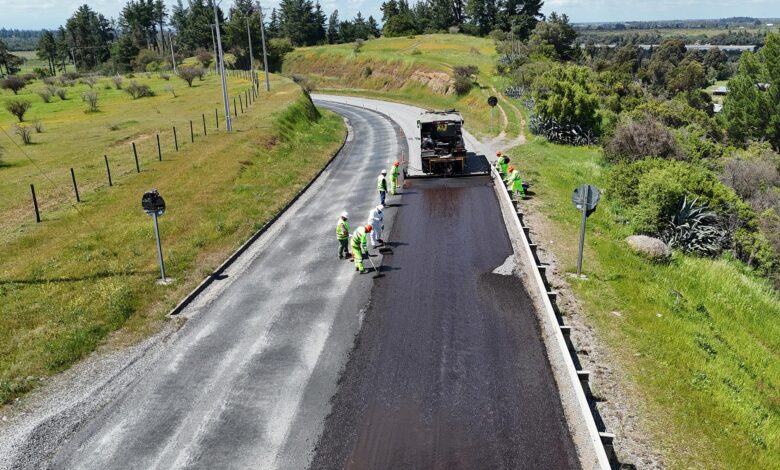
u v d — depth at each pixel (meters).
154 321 14.66
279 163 32.09
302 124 44.50
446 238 19.73
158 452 9.95
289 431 10.38
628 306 14.73
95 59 163.25
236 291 16.39
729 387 11.88
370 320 14.28
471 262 17.56
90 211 23.33
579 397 10.47
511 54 75.06
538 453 9.57
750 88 55.34
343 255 18.55
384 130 47.28
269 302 15.58
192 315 14.98
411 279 16.53
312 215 23.53
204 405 11.19
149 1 154.62
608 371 11.77
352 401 11.15
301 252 19.31
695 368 12.15
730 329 15.30
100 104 65.31
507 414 10.56
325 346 13.17
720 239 21.36
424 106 63.41
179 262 18.25
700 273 18.27
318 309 15.01
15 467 9.66
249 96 57.94
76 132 44.56
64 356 12.84
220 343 13.51
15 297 15.78
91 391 11.73
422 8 148.50
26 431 10.54
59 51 162.62
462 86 62.66
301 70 105.44
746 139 54.84
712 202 21.98
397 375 11.92
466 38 114.19
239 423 10.63
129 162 31.62
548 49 79.44
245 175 28.77
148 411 11.05
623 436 9.92
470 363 12.22
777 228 22.17
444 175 28.45
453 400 11.04
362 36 149.75
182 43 143.75
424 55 85.56
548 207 22.95
